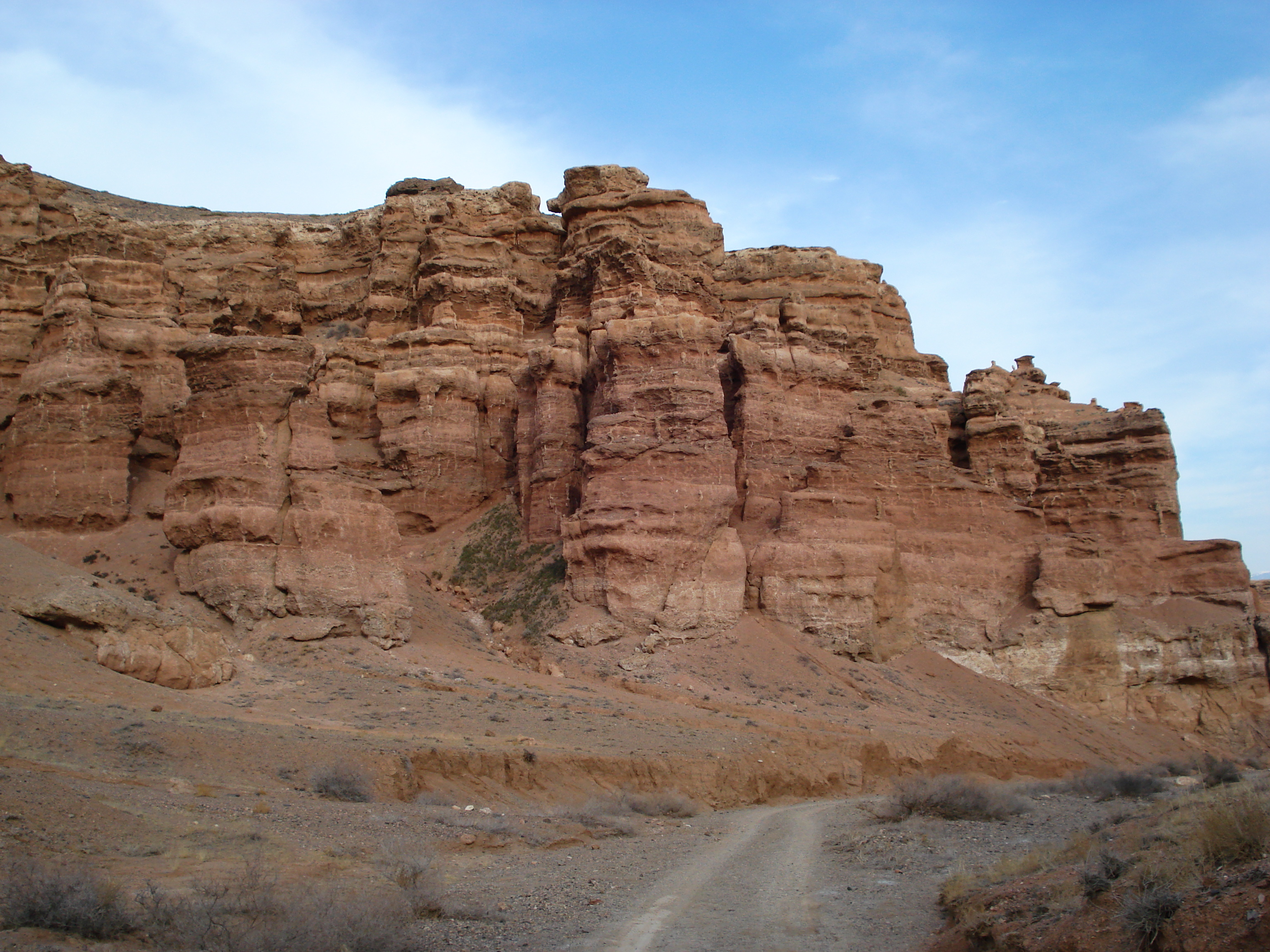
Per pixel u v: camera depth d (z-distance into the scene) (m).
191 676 41.75
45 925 15.20
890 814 35.88
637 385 66.62
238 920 16.05
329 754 32.28
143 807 23.72
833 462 70.38
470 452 76.06
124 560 57.28
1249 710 67.12
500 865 25.23
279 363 55.56
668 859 27.25
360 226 92.44
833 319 85.69
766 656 59.66
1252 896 13.42
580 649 59.34
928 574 68.38
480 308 80.69
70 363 64.31
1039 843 30.20
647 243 77.56
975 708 60.97
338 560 53.00
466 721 42.28
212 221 94.88
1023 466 76.81
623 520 61.66
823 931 19.39
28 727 28.45
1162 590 70.88
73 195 95.62
